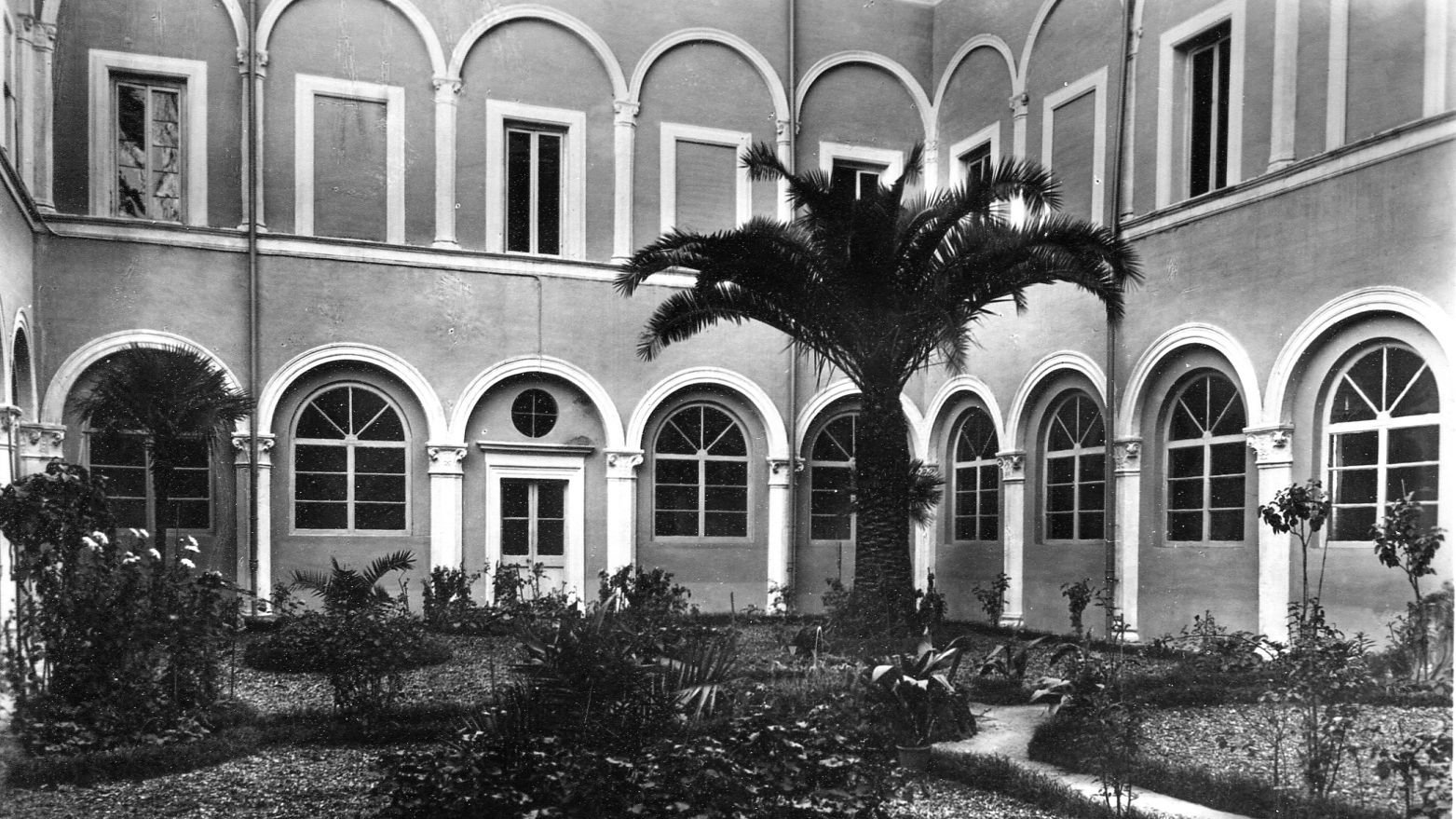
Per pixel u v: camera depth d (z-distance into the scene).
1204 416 14.33
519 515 18.12
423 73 17.80
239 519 16.48
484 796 6.01
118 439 16.08
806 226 14.10
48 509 9.54
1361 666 10.10
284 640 13.09
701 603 18.77
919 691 8.88
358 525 17.28
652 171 18.81
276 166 17.08
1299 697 8.58
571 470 18.30
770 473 19.14
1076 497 16.47
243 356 16.62
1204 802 7.63
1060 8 17.11
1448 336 11.09
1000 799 7.87
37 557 9.54
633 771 5.96
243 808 7.58
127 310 16.05
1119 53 15.83
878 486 13.95
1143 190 15.35
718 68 19.27
